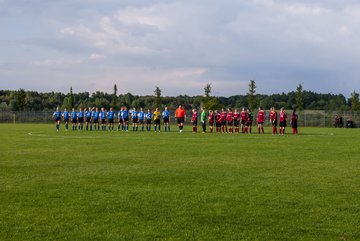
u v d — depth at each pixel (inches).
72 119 2490.2
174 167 745.6
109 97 6417.3
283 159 877.8
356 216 415.5
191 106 5339.6
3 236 354.0
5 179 613.9
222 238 350.9
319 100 6097.4
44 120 4527.6
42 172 683.4
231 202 471.2
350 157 922.1
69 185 566.9
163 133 2057.1
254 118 3791.8
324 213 426.3
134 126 2390.5
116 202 469.1
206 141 1430.9
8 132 2108.8
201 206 452.8
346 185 573.0
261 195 507.2
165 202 470.0
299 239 349.4
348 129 2997.0
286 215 418.9
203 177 635.5
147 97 5851.4
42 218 405.1
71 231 367.2
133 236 354.6
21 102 5236.2
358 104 4534.9
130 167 744.3
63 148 1129.4
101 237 351.9
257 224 389.4
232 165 776.3
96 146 1199.6
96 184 574.9
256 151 1058.1
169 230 370.6
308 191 531.8
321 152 1037.2
